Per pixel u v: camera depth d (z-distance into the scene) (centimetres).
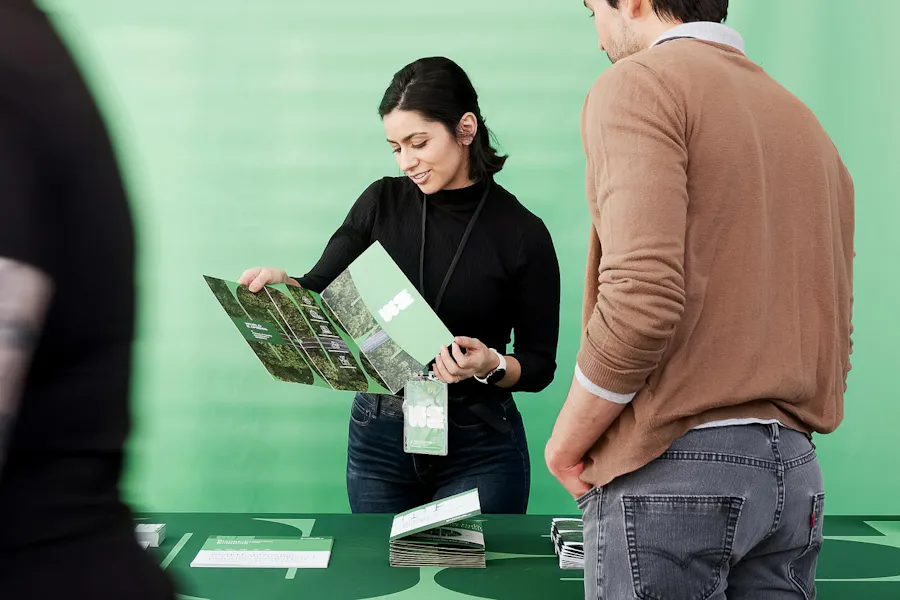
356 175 343
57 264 50
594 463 115
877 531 183
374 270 192
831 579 154
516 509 212
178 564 156
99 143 54
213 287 172
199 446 346
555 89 339
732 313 108
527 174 342
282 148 341
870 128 334
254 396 345
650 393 108
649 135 105
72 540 53
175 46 336
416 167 203
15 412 49
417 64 203
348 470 222
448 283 209
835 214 119
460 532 164
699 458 107
